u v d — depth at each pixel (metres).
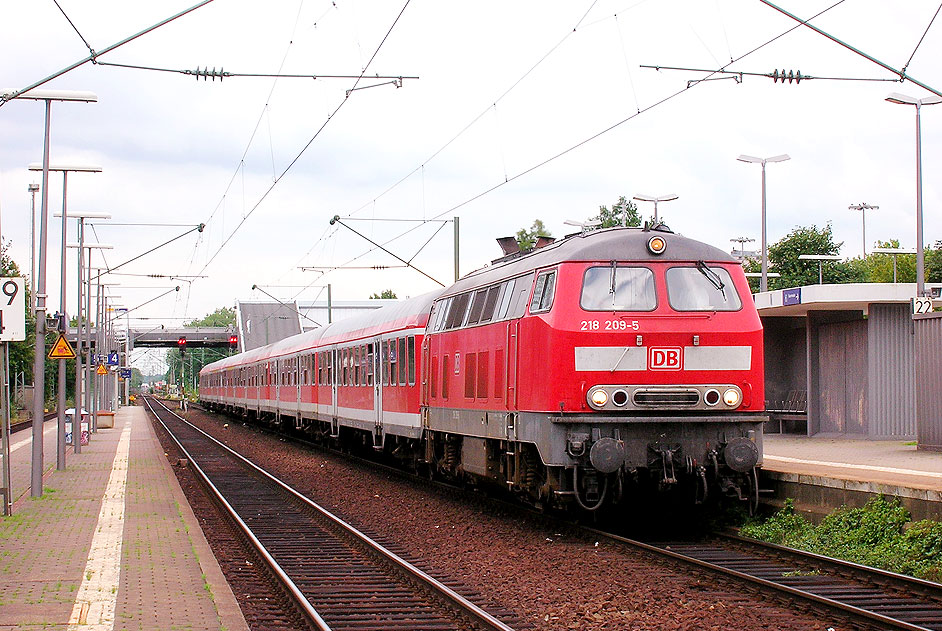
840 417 28.70
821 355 29.52
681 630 9.53
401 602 11.12
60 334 27.09
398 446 26.11
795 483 15.84
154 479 24.94
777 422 31.81
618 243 14.93
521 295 16.14
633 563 12.84
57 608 10.15
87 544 14.44
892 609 10.10
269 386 48.06
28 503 19.64
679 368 14.55
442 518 17.75
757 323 14.88
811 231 69.56
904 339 26.77
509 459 16.73
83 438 39.78
